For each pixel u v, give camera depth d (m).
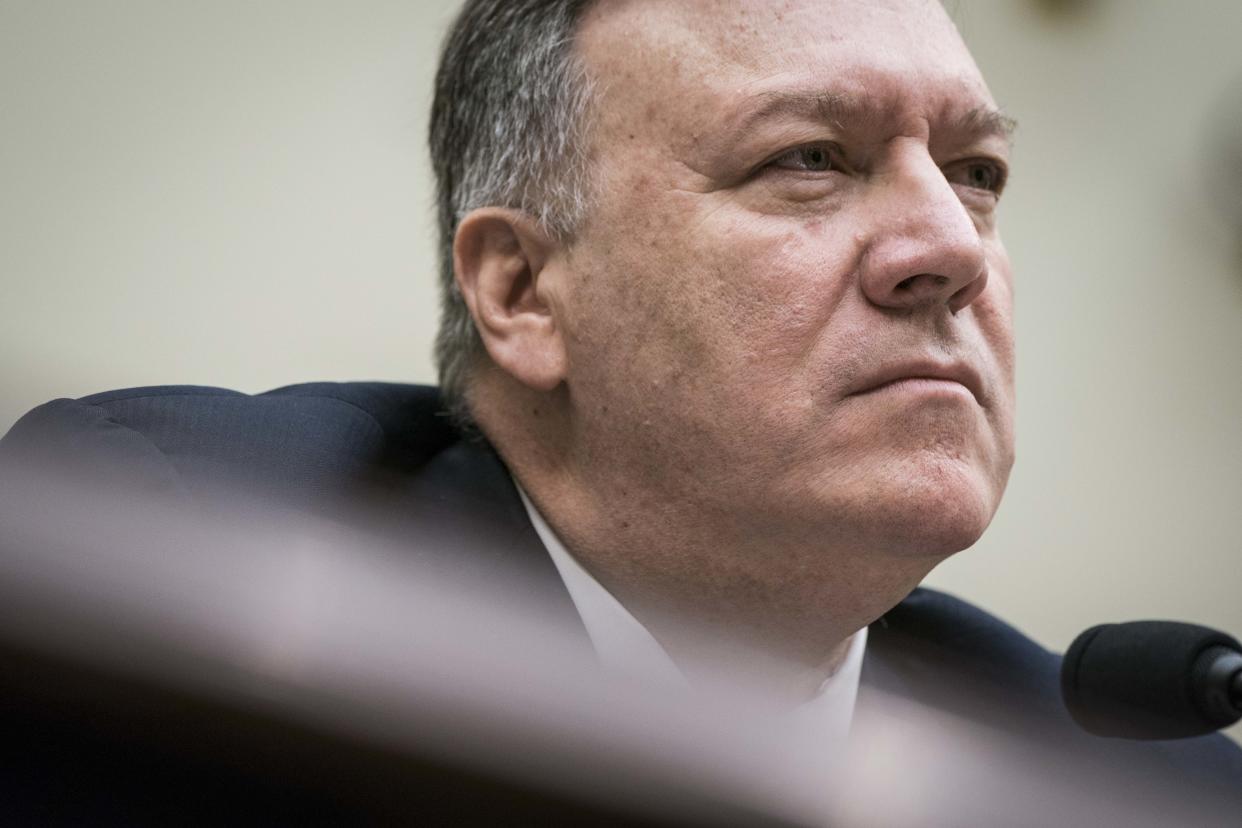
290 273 6.21
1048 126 8.08
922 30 3.47
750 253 3.23
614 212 3.41
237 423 3.21
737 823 0.83
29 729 0.80
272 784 0.81
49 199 5.81
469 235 3.67
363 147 6.43
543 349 3.56
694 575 3.44
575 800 0.79
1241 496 8.02
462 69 3.87
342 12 6.46
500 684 0.80
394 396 3.87
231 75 6.22
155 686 0.77
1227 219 8.15
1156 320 8.13
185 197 6.04
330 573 0.98
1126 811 1.34
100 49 5.98
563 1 3.59
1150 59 8.18
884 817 1.31
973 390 3.23
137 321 5.86
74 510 0.88
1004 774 1.35
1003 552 7.82
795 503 3.18
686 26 3.40
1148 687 2.98
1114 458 8.02
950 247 3.13
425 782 0.78
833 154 3.33
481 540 3.45
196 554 0.89
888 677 3.96
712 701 0.89
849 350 3.16
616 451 3.44
